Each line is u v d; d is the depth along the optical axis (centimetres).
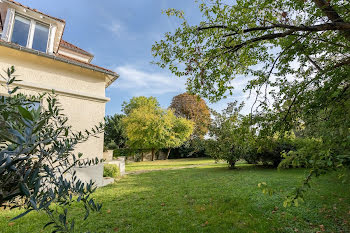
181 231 339
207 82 364
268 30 384
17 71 576
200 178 854
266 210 420
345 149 161
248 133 356
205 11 362
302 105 342
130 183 768
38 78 612
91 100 705
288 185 613
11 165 79
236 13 335
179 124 2183
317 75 334
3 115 81
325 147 173
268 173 905
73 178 133
